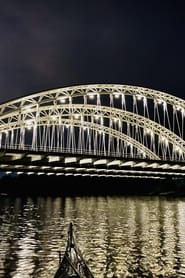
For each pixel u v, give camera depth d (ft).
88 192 616.39
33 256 113.19
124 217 230.68
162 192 576.20
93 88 360.48
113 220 212.64
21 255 114.42
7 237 147.33
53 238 145.28
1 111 304.91
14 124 324.80
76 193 620.08
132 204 364.58
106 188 612.70
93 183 613.11
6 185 639.35
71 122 369.91
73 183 618.44
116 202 400.67
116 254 115.85
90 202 398.83
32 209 292.81
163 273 95.66
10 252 118.62
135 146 441.27
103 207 319.47
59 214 249.14
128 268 99.71
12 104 309.42
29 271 96.68
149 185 594.65
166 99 413.39
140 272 96.22
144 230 170.30
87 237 147.84
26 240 140.56
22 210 282.56
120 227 180.45
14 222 199.82
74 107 382.01
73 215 242.37
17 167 289.94
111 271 96.84
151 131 437.17
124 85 382.63
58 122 374.22
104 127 426.51
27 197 524.93
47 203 379.76
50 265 102.53
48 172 312.29
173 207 323.78
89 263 104.32
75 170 321.11
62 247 127.24
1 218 220.84
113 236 151.02
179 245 131.34
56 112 365.81
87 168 300.20
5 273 94.84
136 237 148.77
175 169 354.74
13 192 634.02
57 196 554.05
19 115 313.53
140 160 314.55
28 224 190.70
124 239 143.43
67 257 93.71
